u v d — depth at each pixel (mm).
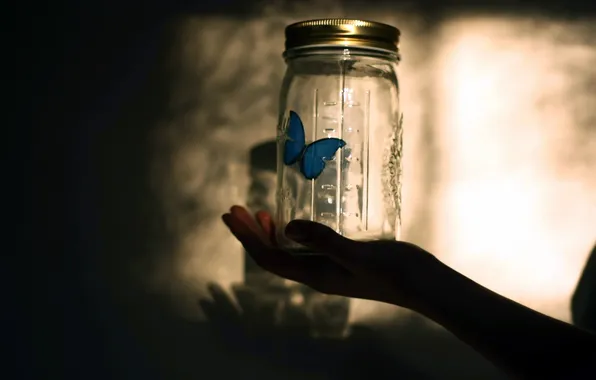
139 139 734
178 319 732
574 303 720
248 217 704
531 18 724
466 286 609
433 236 726
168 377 729
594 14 723
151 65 733
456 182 725
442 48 725
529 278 723
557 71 724
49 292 733
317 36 622
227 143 733
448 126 726
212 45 732
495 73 725
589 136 723
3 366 730
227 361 728
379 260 600
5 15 737
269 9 730
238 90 733
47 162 737
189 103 734
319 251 606
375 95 672
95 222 735
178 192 735
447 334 722
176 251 734
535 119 725
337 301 727
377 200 667
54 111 736
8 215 734
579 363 580
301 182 663
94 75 735
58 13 735
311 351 727
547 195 723
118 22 733
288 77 683
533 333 593
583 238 721
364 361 725
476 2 725
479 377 719
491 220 725
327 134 671
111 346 732
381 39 629
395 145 675
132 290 734
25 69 736
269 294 730
